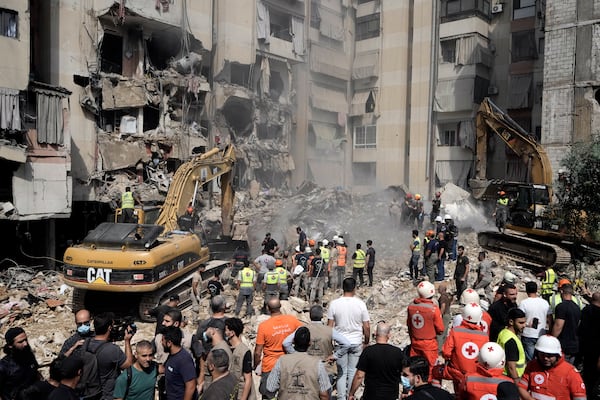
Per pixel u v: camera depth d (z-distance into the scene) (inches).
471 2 1401.3
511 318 252.1
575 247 710.5
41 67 870.4
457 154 1457.9
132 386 219.3
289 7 1387.8
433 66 1470.2
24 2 722.8
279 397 215.5
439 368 277.3
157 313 319.0
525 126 1353.3
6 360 228.5
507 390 173.6
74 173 893.2
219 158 713.0
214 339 247.4
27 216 706.2
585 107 991.0
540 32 1327.5
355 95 1689.2
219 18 1204.5
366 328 292.0
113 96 943.0
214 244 754.2
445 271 711.1
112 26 971.9
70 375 194.2
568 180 727.7
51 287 633.6
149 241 487.8
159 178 976.9
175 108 1058.1
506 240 777.6
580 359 319.3
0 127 670.5
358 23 1695.4
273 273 514.9
